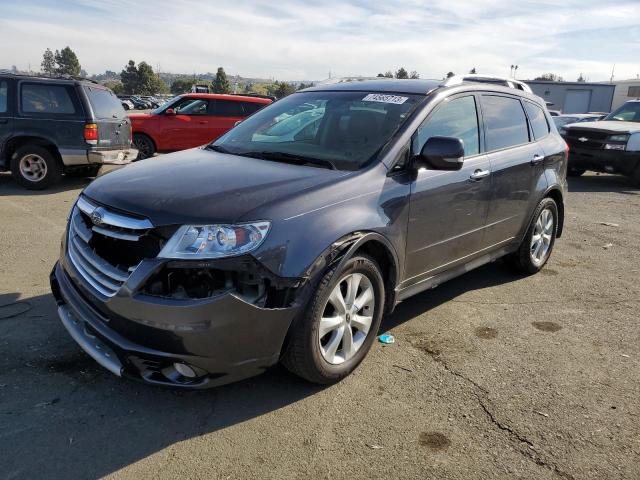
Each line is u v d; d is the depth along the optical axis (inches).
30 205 297.6
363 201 127.6
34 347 137.9
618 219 333.1
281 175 126.7
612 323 173.0
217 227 105.3
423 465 103.3
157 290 104.8
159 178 125.4
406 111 149.7
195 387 107.8
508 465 104.3
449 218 155.8
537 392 130.0
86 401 117.6
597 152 455.8
